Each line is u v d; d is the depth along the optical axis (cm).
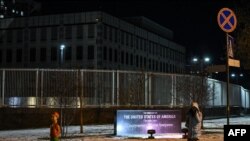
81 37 7888
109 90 3181
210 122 3359
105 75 3172
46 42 8150
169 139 1859
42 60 8156
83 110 3025
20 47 8350
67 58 7962
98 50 7738
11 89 2952
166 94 3356
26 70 2961
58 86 2533
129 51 8638
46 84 2912
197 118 1530
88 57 7806
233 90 5028
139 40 9031
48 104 2892
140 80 3306
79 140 1831
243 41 2330
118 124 1994
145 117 2000
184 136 1914
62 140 1828
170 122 2009
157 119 2002
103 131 2392
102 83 3150
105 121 3122
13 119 2833
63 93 2402
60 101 2317
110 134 2130
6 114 2822
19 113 2856
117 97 3203
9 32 8469
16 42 8388
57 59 8038
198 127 1539
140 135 1989
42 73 2934
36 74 2941
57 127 1341
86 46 7825
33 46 8250
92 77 3108
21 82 2956
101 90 3139
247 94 6178
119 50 8312
